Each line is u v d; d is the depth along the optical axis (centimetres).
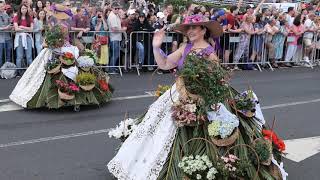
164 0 2203
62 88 825
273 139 507
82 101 838
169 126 469
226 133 450
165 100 486
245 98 494
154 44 477
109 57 1233
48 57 845
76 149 632
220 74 450
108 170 552
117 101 914
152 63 1273
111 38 1223
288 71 1352
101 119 784
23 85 862
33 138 675
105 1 1672
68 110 841
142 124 493
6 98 921
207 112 457
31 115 804
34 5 1385
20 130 714
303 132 729
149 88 1043
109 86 923
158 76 1204
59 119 781
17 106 862
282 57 1433
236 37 1331
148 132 482
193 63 451
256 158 460
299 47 1461
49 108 834
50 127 733
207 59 455
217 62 459
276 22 1393
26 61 1161
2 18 1155
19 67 1152
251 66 1370
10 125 740
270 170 470
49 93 831
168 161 459
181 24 471
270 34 1375
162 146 465
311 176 555
